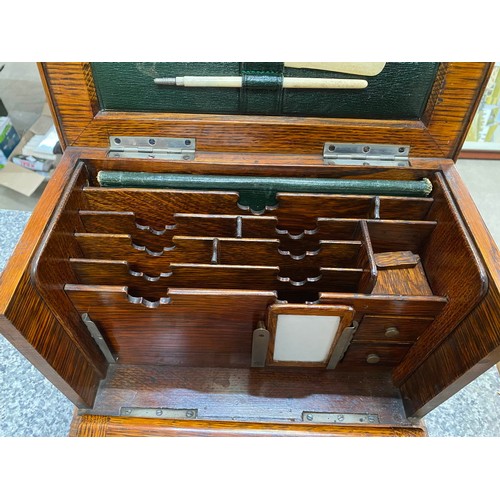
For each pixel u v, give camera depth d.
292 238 0.83
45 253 0.62
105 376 0.87
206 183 0.78
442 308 0.69
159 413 0.83
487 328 0.58
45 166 1.64
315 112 0.76
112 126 0.75
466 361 0.63
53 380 0.69
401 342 0.79
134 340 0.79
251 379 0.87
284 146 0.78
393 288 0.79
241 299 0.67
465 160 1.84
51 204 0.69
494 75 1.58
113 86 0.72
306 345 0.77
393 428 0.67
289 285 0.78
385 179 0.80
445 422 0.95
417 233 0.79
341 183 0.78
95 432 0.65
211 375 0.88
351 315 0.68
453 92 0.70
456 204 0.71
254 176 0.79
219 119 0.75
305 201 0.80
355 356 0.83
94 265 0.73
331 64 0.70
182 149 0.78
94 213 0.79
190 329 0.75
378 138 0.77
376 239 0.81
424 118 0.75
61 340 0.67
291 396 0.86
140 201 0.81
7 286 0.55
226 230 0.82
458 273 0.67
